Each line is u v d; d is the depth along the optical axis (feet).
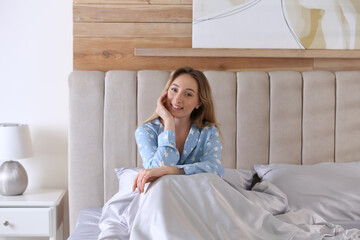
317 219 5.77
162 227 4.60
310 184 7.29
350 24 9.04
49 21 9.20
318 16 9.00
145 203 4.99
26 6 9.16
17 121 9.23
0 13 9.13
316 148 8.62
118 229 5.69
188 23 9.00
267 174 7.81
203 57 9.04
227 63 9.05
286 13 8.95
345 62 9.18
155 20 8.98
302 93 8.64
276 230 5.04
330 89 8.66
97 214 7.66
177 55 8.87
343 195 7.09
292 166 7.92
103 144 8.31
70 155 8.31
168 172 5.53
